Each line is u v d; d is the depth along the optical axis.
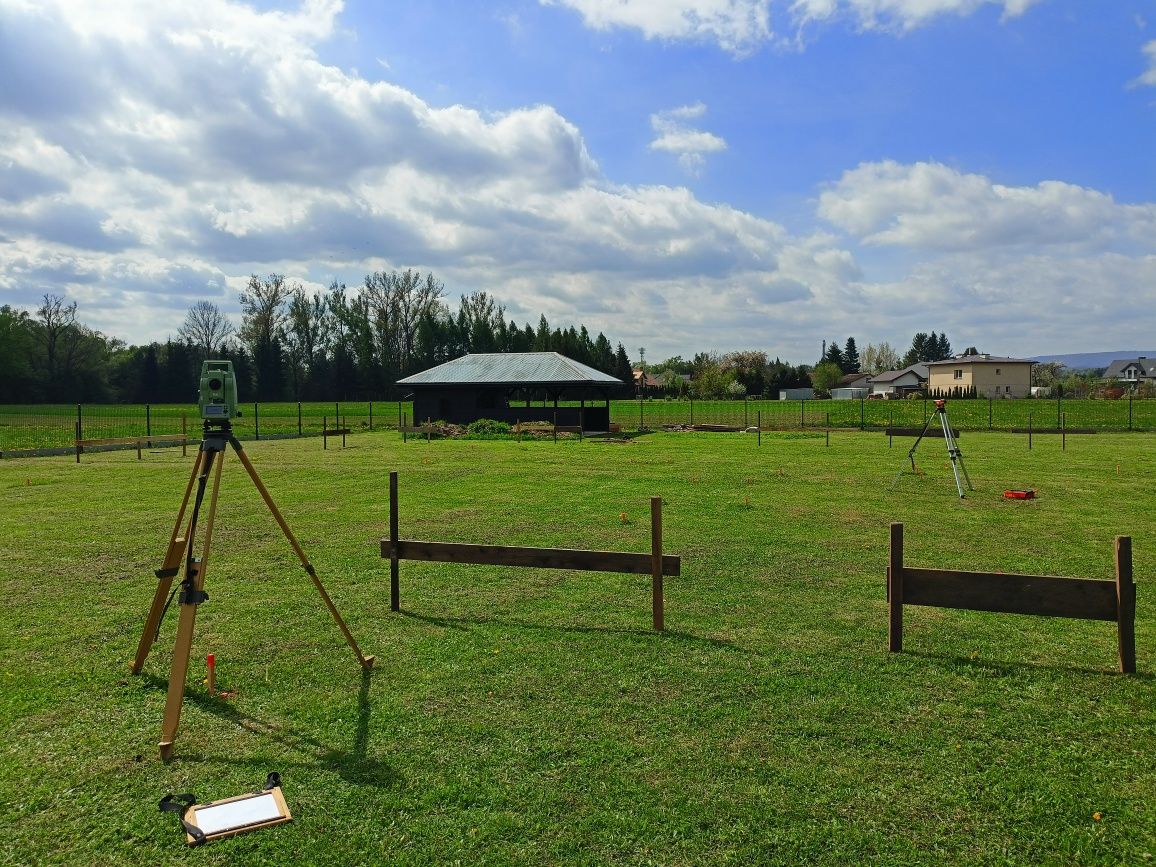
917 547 10.17
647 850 3.55
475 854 3.53
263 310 80.69
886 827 3.74
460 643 6.38
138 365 81.31
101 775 4.25
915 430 18.25
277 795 4.00
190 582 4.64
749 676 5.64
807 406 58.12
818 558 9.50
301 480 17.91
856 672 5.71
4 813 3.87
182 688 4.55
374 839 3.65
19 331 72.62
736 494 15.27
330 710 5.07
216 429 4.93
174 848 3.59
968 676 5.64
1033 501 14.29
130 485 16.75
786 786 4.11
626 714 4.99
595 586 8.18
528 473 19.28
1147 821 3.79
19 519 12.38
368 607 7.42
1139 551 9.91
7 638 6.55
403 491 15.89
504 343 83.94
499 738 4.66
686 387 89.38
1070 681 5.54
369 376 79.88
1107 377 116.06
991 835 3.68
